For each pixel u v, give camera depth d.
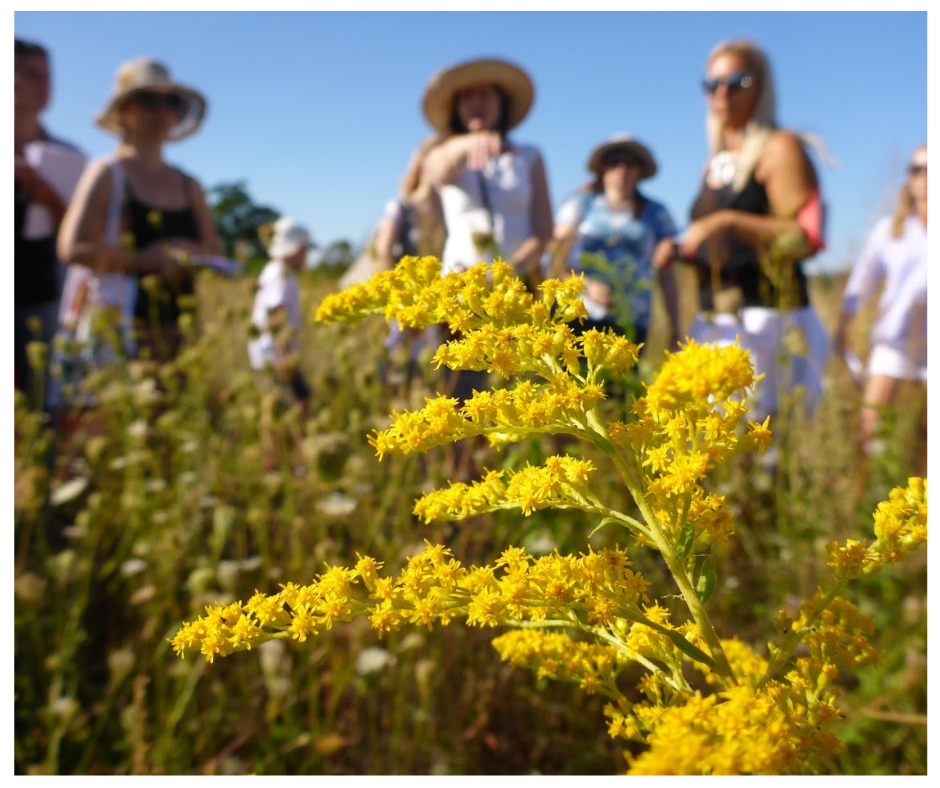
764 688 0.87
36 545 2.70
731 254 3.21
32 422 2.60
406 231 3.48
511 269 1.00
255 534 2.78
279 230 3.91
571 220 3.53
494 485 0.96
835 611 0.92
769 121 3.36
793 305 3.08
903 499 0.90
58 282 3.68
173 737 2.12
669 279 3.76
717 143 3.52
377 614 0.91
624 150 3.45
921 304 3.32
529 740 2.19
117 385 2.88
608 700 2.18
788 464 2.87
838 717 0.85
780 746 0.75
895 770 1.97
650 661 0.94
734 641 1.02
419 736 2.07
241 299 3.51
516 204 3.37
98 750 2.12
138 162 3.67
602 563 0.89
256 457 2.61
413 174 3.81
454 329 1.00
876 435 3.13
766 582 2.61
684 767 0.73
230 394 2.91
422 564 0.93
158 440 2.85
